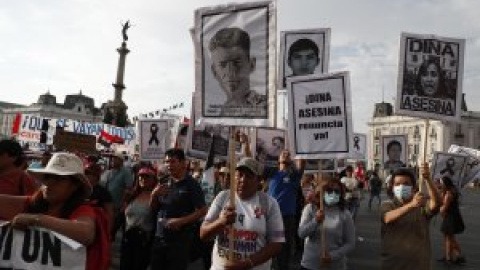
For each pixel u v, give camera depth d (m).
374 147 111.56
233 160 4.16
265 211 4.12
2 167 4.97
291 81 6.00
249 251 4.05
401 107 5.70
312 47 8.74
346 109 5.75
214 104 4.57
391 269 5.00
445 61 5.79
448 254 11.05
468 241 15.03
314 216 5.57
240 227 4.08
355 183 13.63
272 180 7.96
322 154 5.81
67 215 3.16
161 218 5.71
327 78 5.84
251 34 4.47
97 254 3.16
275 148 9.82
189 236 5.70
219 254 4.16
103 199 4.80
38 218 3.00
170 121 10.43
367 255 11.35
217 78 4.57
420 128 101.81
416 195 4.80
